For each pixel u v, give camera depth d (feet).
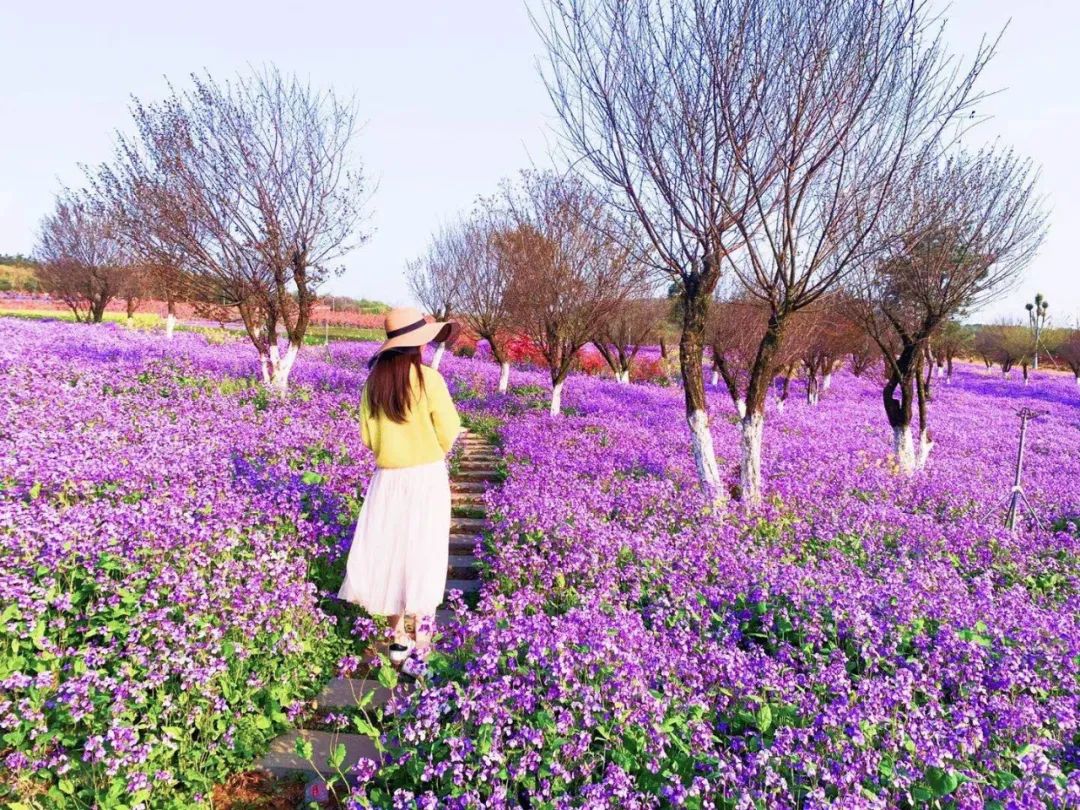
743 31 24.68
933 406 95.61
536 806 10.85
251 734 13.14
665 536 24.14
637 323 96.32
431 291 92.99
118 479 22.86
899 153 25.75
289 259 46.34
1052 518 35.70
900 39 24.62
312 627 16.46
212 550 18.25
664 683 14.16
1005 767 12.81
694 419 30.99
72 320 120.78
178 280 45.37
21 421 28.60
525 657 14.98
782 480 37.93
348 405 46.80
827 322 58.34
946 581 21.59
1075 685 15.69
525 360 115.03
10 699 12.26
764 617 18.61
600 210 47.73
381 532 16.14
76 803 10.73
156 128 42.34
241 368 61.11
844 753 11.98
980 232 39.14
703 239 28.30
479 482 37.14
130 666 12.97
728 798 10.99
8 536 15.65
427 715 12.12
